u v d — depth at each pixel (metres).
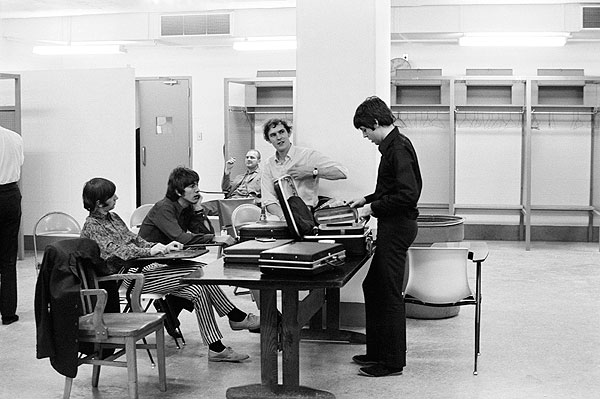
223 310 5.17
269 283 3.69
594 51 11.08
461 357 5.08
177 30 11.24
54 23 12.16
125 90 9.48
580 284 7.75
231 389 4.15
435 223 6.31
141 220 6.43
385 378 4.61
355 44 5.81
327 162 5.61
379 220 4.54
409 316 6.30
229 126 11.45
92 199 4.62
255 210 6.36
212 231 5.77
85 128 9.62
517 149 11.30
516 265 9.01
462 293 4.73
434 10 10.67
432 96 11.24
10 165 6.10
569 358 5.05
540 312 6.46
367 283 4.76
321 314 5.58
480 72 10.89
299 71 5.91
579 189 11.23
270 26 11.67
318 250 3.90
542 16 10.59
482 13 10.75
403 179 4.40
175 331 5.30
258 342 5.52
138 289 4.44
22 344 5.53
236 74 12.35
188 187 5.15
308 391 4.04
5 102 12.22
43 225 5.50
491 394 4.30
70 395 4.29
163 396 4.29
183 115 12.33
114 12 11.22
